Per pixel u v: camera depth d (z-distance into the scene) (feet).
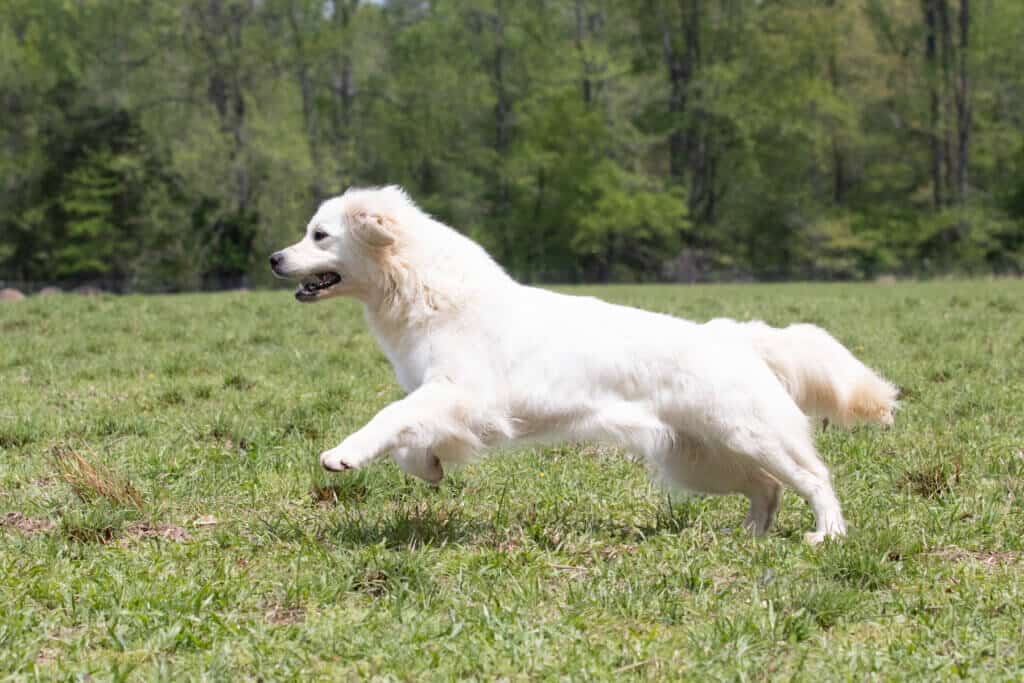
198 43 163.84
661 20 200.13
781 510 21.70
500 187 206.69
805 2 202.90
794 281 180.34
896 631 14.97
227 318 56.03
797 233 199.31
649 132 205.98
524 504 21.98
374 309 20.35
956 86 195.72
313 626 14.89
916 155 211.82
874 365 38.01
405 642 14.39
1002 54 191.62
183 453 25.53
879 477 23.47
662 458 19.63
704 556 18.02
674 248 203.10
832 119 201.46
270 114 166.71
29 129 176.76
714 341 19.71
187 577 16.74
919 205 210.79
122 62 167.94
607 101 195.21
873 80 205.16
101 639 14.62
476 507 21.75
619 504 22.08
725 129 202.18
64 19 183.52
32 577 16.78
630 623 15.35
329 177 170.30
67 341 45.32
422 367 19.62
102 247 176.45
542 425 19.36
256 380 35.37
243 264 167.43
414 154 201.46
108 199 179.01
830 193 221.05
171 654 14.28
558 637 14.62
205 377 36.45
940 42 201.57
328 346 44.42
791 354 20.38
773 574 16.89
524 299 19.86
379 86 199.31
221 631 14.74
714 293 104.37
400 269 19.75
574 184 196.24
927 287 106.73
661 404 19.20
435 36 201.05
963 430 27.53
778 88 197.06
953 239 197.98
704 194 206.18
